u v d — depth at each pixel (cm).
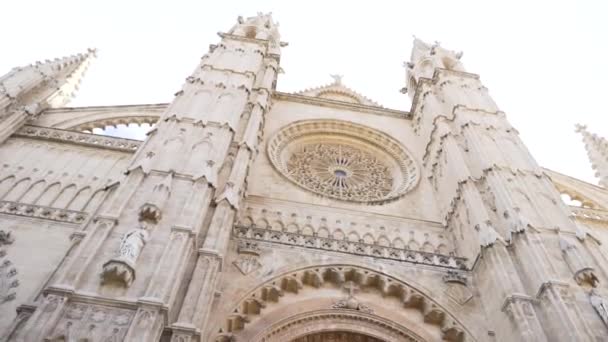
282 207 2658
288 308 1994
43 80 3247
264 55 3734
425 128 3556
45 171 2581
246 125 2908
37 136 2795
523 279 2017
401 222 2733
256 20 4484
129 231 1728
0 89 2856
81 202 2427
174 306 1639
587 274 1934
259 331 1841
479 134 2959
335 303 2061
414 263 2284
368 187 3300
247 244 2189
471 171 2781
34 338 1316
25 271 1934
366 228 2638
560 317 1766
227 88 2973
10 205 2231
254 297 1956
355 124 3684
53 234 2133
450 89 3600
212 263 1805
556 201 2434
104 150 2805
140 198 1933
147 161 2120
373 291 2177
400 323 2028
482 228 2269
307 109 3772
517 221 2203
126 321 1435
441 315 2072
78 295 1460
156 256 1686
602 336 1709
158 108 3462
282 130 3425
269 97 3459
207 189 2073
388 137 3628
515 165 2670
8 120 2773
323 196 2867
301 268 2134
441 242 2650
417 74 4362
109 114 3322
